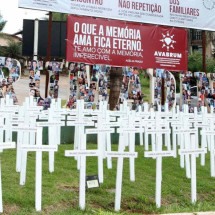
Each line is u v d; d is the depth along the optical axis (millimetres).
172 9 16203
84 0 14891
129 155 6398
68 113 10219
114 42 15250
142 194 7078
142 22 15742
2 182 6773
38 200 5961
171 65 16172
